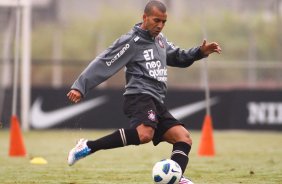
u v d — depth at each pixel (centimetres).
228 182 2819
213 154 4206
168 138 2353
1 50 8325
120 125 7194
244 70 9762
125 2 11625
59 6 11506
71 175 3069
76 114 7200
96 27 10544
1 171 3228
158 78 2297
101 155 4231
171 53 2416
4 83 7569
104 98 7194
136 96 2281
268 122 7025
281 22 9656
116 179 2919
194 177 3005
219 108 7188
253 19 10325
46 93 7231
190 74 9481
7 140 5709
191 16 10862
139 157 4109
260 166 3516
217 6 11112
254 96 7069
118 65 2286
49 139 5766
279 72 8800
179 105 7212
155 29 2281
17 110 7381
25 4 7000
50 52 10119
